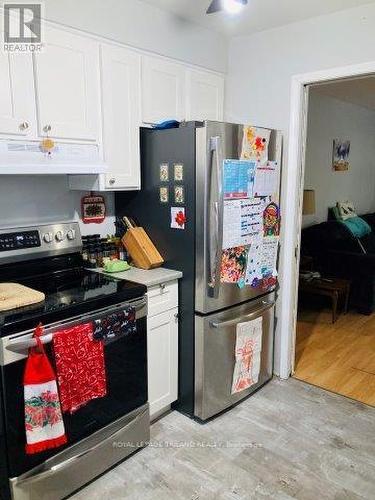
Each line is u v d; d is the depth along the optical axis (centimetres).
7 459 158
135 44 226
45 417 160
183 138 217
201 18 249
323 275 433
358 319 403
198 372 232
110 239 253
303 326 385
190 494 182
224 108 293
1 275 201
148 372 222
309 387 275
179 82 254
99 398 185
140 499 179
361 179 615
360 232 484
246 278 242
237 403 254
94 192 250
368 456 206
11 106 177
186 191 221
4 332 148
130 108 226
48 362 158
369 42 225
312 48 246
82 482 184
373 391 270
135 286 199
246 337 248
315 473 194
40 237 213
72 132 200
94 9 205
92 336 175
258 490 184
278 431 227
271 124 271
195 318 228
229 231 223
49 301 174
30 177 219
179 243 230
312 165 484
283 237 272
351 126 559
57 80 192
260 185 239
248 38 274
